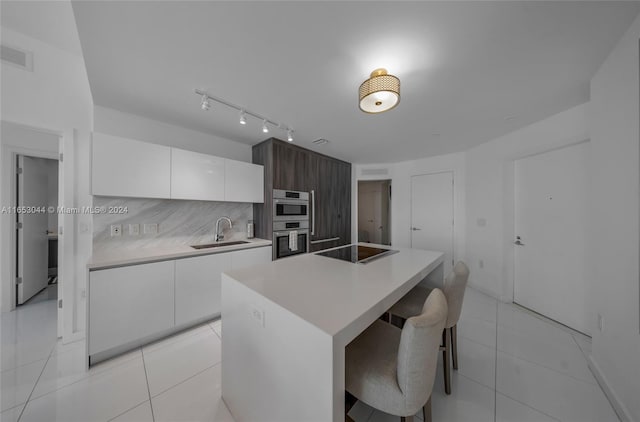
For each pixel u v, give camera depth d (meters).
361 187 5.30
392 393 0.89
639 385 1.20
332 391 0.76
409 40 1.32
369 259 1.82
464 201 3.68
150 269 1.97
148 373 1.66
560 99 2.00
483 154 3.27
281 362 0.97
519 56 1.45
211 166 2.63
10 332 2.19
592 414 1.34
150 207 2.46
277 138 3.08
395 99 1.56
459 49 1.39
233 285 1.31
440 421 1.30
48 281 3.52
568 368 1.72
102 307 1.74
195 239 2.79
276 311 0.99
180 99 2.02
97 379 1.59
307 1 1.08
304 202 3.50
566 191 2.34
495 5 1.10
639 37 1.18
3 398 1.42
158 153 2.24
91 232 2.17
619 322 1.36
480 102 2.05
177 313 2.14
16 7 1.65
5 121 1.84
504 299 2.94
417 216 4.20
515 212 2.91
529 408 1.38
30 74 1.94
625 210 1.31
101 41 1.33
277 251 3.10
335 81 1.74
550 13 1.15
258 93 1.91
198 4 1.09
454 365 1.70
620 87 1.34
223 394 1.42
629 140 1.28
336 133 2.88
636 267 1.23
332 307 0.96
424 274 1.57
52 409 1.35
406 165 4.34
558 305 2.41
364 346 1.13
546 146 2.40
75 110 2.11
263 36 1.30
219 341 2.07
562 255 2.37
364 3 1.09
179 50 1.42
